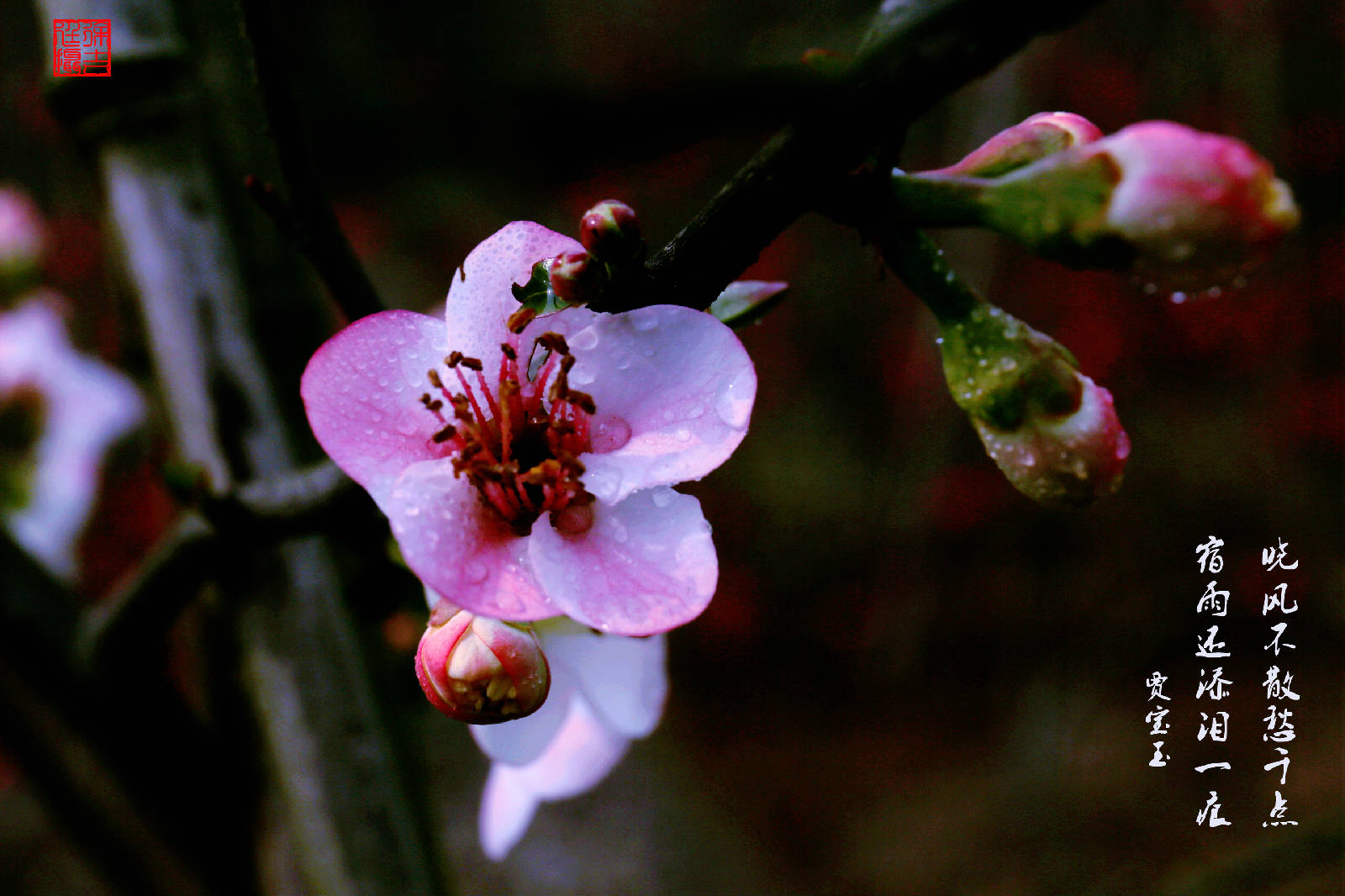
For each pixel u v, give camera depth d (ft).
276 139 1.08
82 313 4.15
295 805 1.22
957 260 3.62
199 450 1.27
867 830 5.21
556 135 1.08
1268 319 5.79
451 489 1.03
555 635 1.18
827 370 6.34
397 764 1.23
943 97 1.00
